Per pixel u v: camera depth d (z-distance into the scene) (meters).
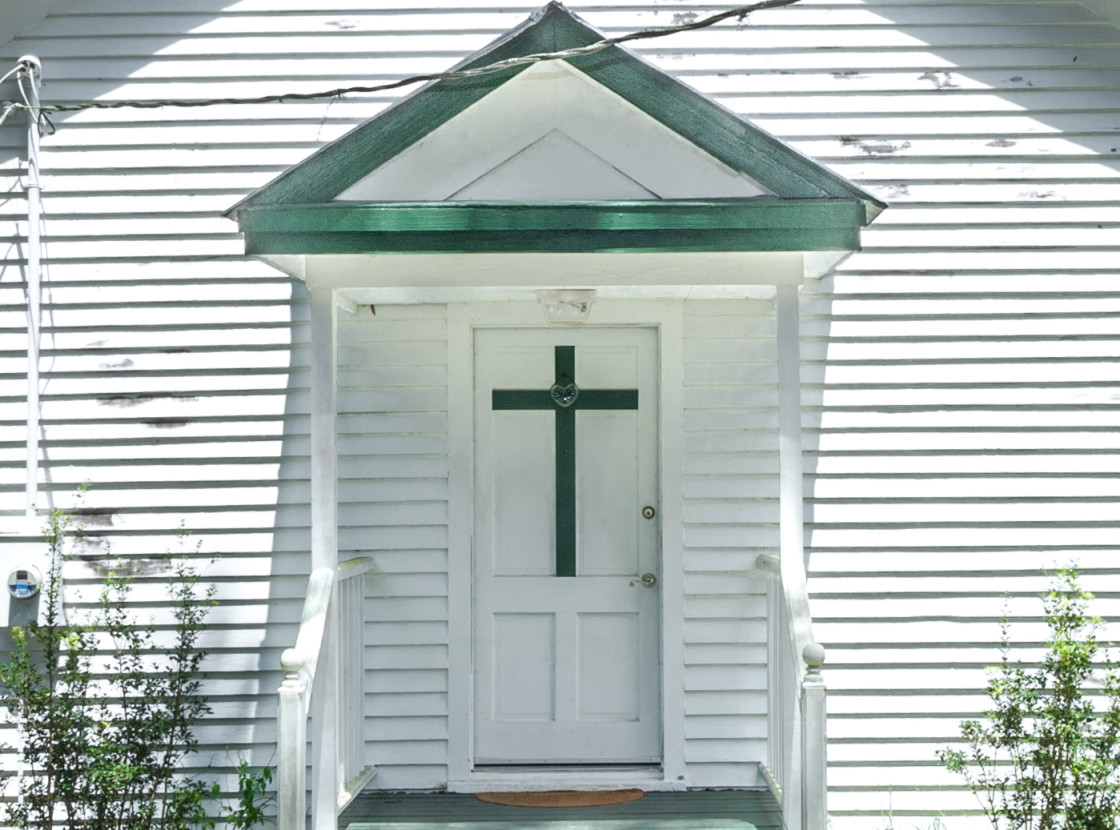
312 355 4.74
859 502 5.65
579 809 5.30
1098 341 5.68
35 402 5.60
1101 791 5.13
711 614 5.67
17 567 5.51
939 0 5.71
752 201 4.41
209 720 5.59
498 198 4.51
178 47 5.71
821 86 5.71
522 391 5.86
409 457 5.73
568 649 5.82
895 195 5.68
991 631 5.61
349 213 4.40
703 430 5.70
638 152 4.52
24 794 5.29
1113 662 5.55
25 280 5.69
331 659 4.74
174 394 5.67
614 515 5.85
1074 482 5.64
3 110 5.68
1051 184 5.69
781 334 4.71
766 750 5.64
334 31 5.71
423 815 5.20
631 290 5.36
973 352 5.67
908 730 5.58
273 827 5.55
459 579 5.70
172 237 5.70
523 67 4.49
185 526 5.63
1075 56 5.69
